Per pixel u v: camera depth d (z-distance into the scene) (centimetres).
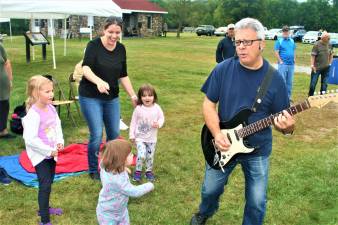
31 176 526
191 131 770
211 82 343
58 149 405
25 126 389
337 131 798
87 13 1280
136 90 1194
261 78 327
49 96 394
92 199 473
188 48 2920
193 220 392
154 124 512
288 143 712
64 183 510
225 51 971
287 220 439
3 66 654
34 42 1756
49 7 1203
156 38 4444
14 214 433
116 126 511
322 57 1084
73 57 2039
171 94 1135
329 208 467
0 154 615
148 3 4891
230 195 495
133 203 463
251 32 311
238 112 331
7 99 670
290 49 1024
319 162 611
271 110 335
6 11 1148
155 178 538
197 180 537
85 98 482
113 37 468
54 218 427
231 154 338
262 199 340
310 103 320
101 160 357
